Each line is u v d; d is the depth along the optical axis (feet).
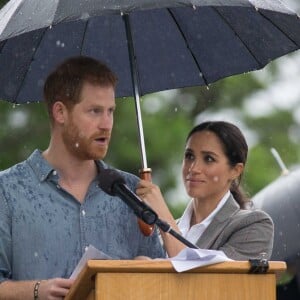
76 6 69.51
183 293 61.11
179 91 144.56
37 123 135.44
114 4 69.15
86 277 60.95
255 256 78.84
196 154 80.79
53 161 71.05
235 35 80.43
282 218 97.30
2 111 135.54
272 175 142.00
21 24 70.08
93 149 70.38
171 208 136.26
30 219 69.62
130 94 81.87
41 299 66.49
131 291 60.54
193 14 80.28
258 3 71.00
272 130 148.36
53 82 71.00
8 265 69.46
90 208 70.64
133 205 66.08
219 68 81.56
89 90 70.33
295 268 96.37
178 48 81.46
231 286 61.62
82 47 80.53
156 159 139.44
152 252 72.08
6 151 134.72
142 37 81.35
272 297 61.87
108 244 70.44
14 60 77.87
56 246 69.62
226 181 80.79
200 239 79.92
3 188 69.92
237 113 147.95
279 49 79.61
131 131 138.82
